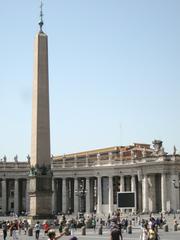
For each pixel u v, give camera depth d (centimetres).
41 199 8256
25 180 18250
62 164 17538
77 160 17788
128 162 16875
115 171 16875
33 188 8275
